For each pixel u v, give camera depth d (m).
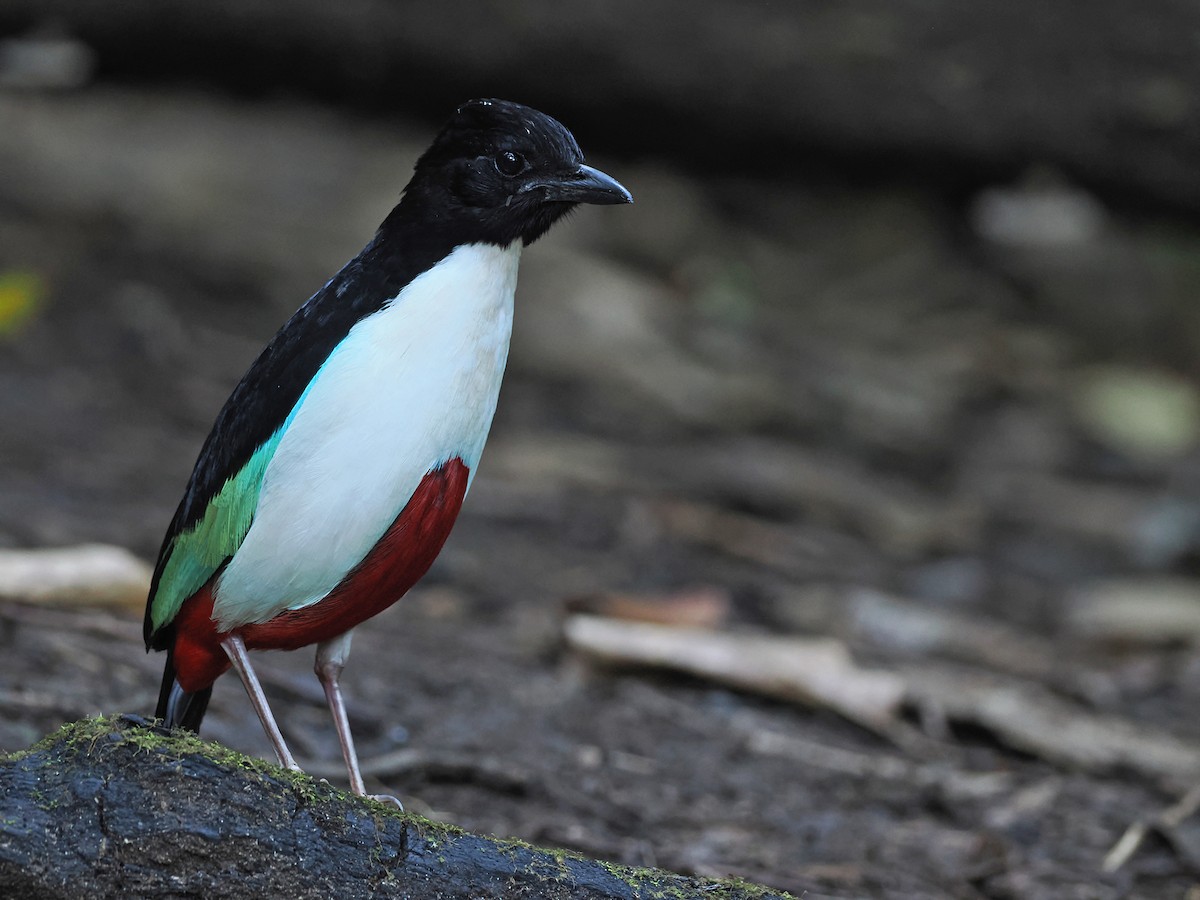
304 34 16.67
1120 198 16.36
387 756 7.19
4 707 6.62
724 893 4.81
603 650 8.93
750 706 8.88
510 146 5.52
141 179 17.36
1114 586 12.25
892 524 13.27
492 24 16.19
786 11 15.93
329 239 16.88
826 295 18.08
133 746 4.42
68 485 10.62
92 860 4.30
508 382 15.12
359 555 5.29
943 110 16.06
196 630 5.55
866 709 8.72
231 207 17.14
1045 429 15.70
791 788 7.76
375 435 5.15
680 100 16.50
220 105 18.39
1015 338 17.34
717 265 17.95
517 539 11.55
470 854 4.64
